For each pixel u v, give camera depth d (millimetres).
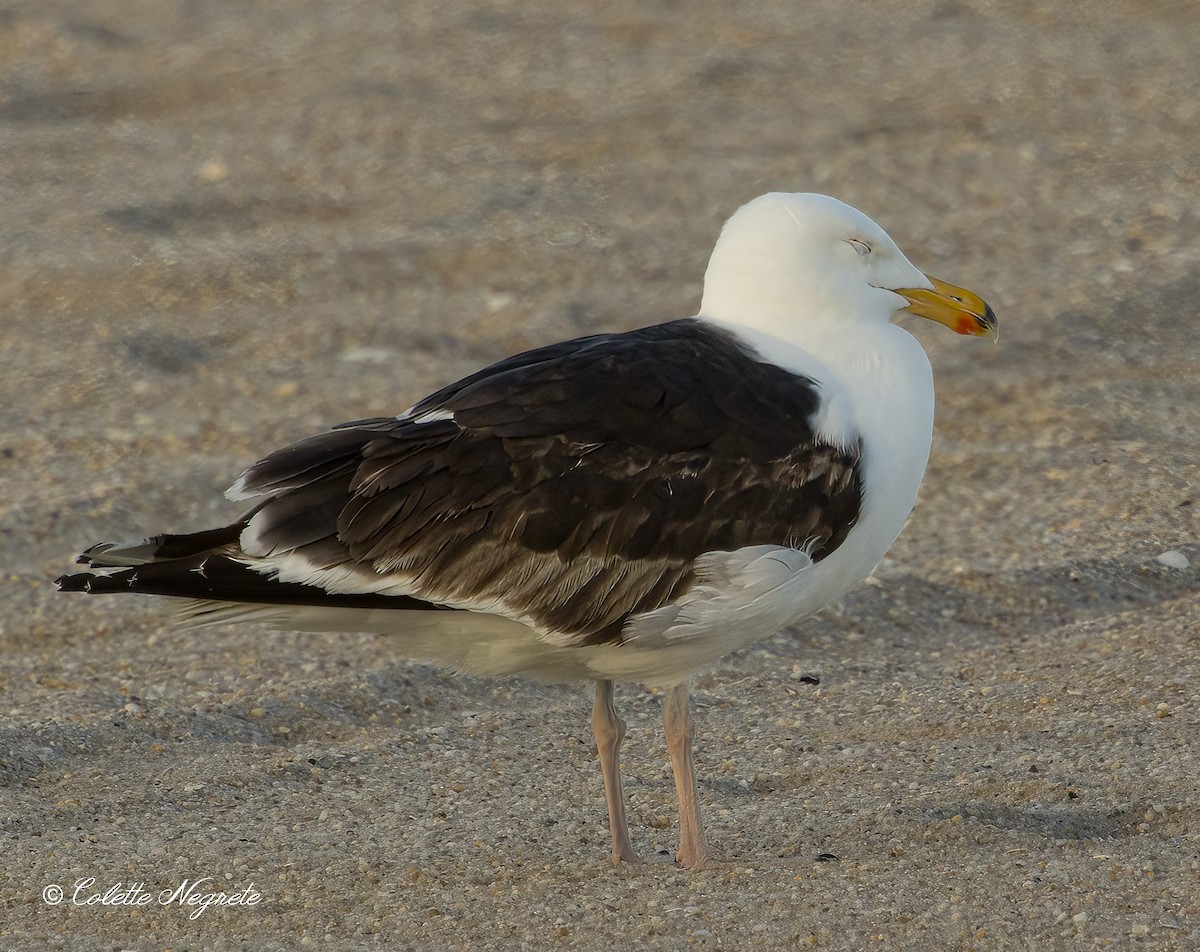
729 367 9039
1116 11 30219
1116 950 7980
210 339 19500
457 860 9344
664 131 26250
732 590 8773
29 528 14711
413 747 11125
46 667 12367
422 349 19141
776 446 8852
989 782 10047
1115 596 13211
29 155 26266
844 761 10625
